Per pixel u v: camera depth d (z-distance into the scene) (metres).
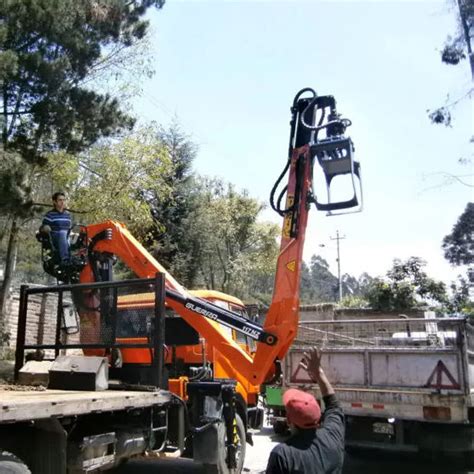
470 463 7.96
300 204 6.87
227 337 6.97
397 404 7.66
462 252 27.34
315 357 3.37
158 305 6.11
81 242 7.46
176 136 25.22
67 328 6.82
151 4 12.97
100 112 11.49
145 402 5.44
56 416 4.16
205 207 27.41
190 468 8.09
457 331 7.48
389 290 24.00
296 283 6.71
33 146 11.14
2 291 14.60
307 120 7.11
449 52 17.92
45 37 10.65
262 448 9.80
